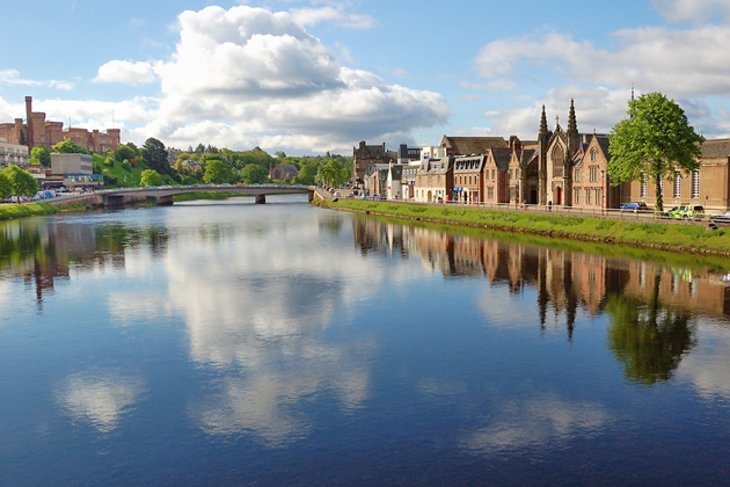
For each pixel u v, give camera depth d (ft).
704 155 282.36
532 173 414.21
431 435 80.28
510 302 153.99
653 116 249.55
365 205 555.69
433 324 134.72
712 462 72.54
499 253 238.68
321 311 148.05
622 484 68.13
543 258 221.46
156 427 84.48
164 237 324.60
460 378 100.99
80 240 310.86
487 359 110.32
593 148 337.52
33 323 140.77
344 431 81.82
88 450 78.43
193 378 103.04
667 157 253.24
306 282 187.01
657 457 73.87
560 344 118.42
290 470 72.08
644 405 88.99
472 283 179.93
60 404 93.45
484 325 133.08
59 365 111.34
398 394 94.32
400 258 235.40
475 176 465.47
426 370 105.09
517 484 68.33
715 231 223.30
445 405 89.86
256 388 97.91
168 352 117.60
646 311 140.77
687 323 130.21
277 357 113.29
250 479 70.44
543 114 391.24
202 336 127.75
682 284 168.45
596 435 79.71
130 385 100.63
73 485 70.38
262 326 134.92
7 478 72.02
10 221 453.58
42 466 74.69
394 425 83.41
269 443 78.89
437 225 381.19
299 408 89.56
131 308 153.89
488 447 76.89
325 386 98.22
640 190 318.04
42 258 244.63
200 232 353.51
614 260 211.20
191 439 80.48
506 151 439.22
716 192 276.21
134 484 70.08
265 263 227.40
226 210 611.06
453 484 68.39
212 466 73.46
